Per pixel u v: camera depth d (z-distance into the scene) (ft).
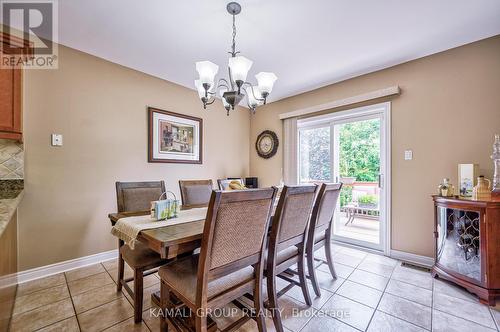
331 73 9.50
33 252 6.94
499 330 4.77
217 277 3.61
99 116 8.28
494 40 6.86
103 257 8.34
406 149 8.41
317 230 6.24
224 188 8.93
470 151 7.16
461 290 6.32
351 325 4.97
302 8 5.75
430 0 5.47
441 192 7.02
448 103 7.57
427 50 7.73
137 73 9.31
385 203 8.91
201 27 6.54
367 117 9.72
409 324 4.99
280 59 8.36
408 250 8.35
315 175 11.53
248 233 3.89
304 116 11.55
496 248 5.67
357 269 7.72
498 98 6.76
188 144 11.06
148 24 6.40
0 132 6.01
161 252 3.69
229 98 5.65
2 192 6.34
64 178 7.52
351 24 6.40
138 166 9.30
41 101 7.08
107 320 5.08
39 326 4.88
